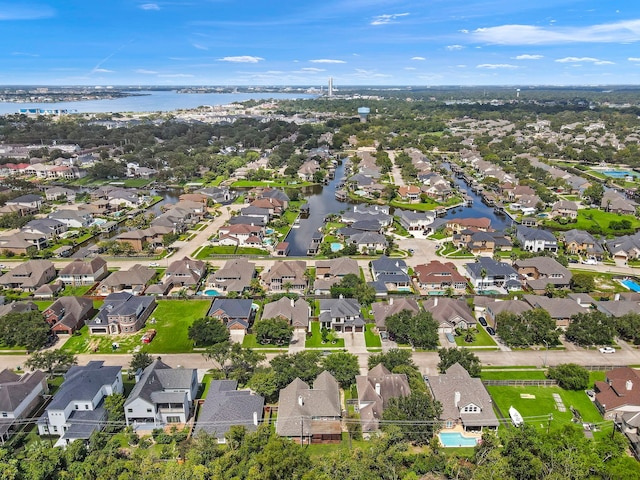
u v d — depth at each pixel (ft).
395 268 428.15
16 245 500.74
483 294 402.31
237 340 333.01
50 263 435.12
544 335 321.32
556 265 426.51
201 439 220.23
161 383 258.16
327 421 243.19
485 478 199.41
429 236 560.61
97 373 264.31
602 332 320.91
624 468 193.67
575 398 273.33
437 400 251.19
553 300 362.12
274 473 195.31
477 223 566.36
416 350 320.70
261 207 641.81
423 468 210.38
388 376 260.42
